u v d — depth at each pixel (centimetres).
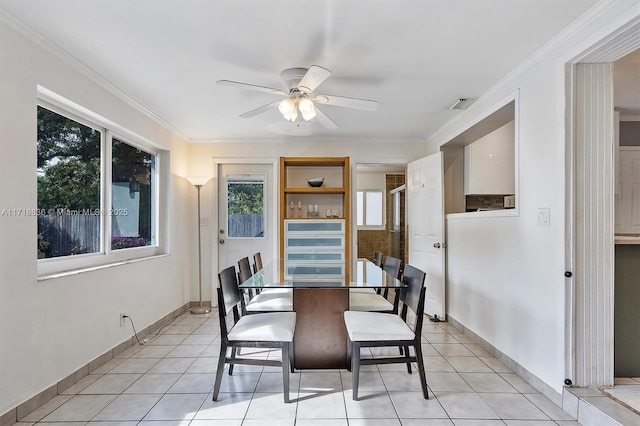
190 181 473
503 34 221
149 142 388
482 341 334
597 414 196
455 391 246
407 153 505
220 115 389
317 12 197
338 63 262
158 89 312
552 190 234
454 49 241
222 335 233
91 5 191
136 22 208
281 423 207
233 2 188
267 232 515
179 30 216
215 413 217
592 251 222
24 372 213
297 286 248
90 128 303
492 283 315
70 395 240
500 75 284
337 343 281
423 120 411
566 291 222
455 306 399
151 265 380
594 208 222
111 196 331
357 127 443
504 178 448
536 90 252
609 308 223
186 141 491
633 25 179
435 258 429
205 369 283
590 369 223
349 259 441
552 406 227
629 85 309
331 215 512
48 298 233
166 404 228
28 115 218
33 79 221
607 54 209
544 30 216
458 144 448
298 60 257
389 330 235
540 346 246
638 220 375
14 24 204
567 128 221
